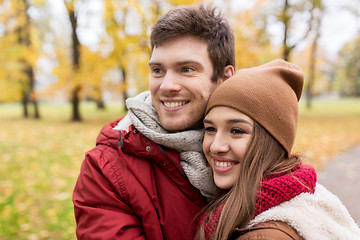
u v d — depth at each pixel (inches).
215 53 49.4
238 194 39.8
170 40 47.1
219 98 43.6
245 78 43.5
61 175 205.2
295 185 38.7
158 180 49.1
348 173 199.3
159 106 49.2
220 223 39.6
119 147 47.2
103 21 352.8
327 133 373.1
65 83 475.5
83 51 444.1
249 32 465.7
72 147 294.7
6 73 546.0
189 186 49.0
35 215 144.9
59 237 126.7
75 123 514.3
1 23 579.8
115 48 354.0
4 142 323.9
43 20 947.3
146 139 47.8
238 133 42.4
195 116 49.1
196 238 43.8
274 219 36.1
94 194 45.8
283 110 43.1
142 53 349.7
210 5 53.7
